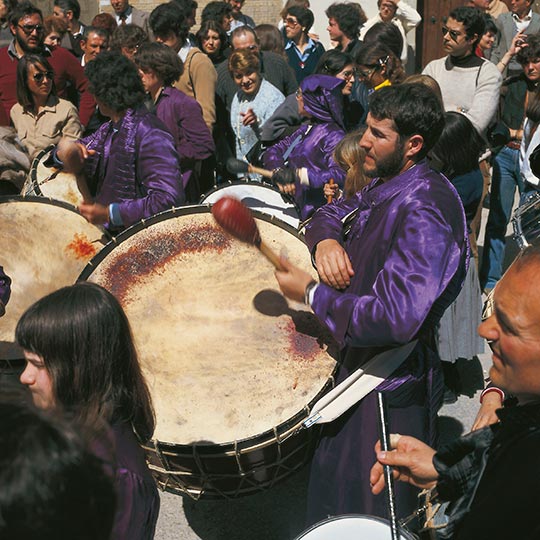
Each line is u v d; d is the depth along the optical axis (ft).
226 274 9.70
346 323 7.86
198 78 18.98
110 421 5.87
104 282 9.78
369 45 15.12
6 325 10.92
